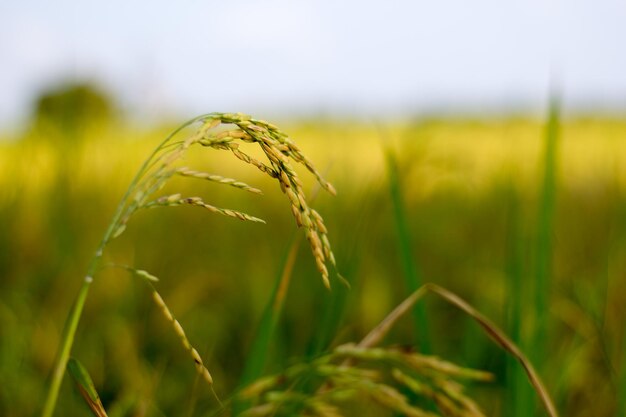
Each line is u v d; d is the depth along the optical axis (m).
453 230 2.39
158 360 1.50
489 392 1.39
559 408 1.30
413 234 2.25
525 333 1.21
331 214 1.89
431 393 0.77
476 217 2.46
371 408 1.14
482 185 2.46
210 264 2.06
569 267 1.96
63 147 2.02
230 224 2.41
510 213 1.32
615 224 1.86
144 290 1.80
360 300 1.70
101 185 2.10
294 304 1.70
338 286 1.14
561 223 2.30
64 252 1.91
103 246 0.69
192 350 0.68
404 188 1.56
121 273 1.86
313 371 0.79
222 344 1.62
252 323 1.67
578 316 1.58
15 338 1.43
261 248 2.24
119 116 2.19
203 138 0.68
